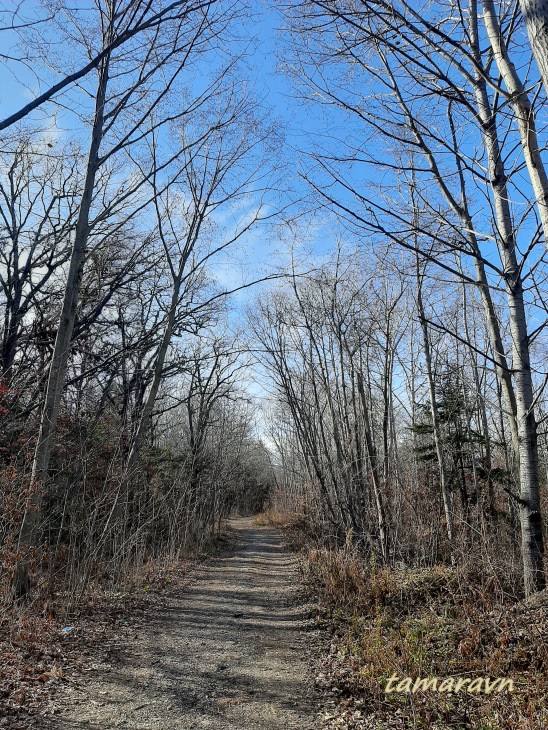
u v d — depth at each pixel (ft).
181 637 26.32
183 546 60.39
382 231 20.24
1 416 39.81
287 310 74.02
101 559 38.96
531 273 20.94
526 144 15.42
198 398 100.12
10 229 59.77
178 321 57.21
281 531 104.06
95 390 65.51
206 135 39.93
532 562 22.38
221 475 104.83
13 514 27.94
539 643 18.79
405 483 56.24
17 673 18.78
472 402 55.42
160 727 15.49
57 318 51.80
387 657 20.27
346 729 15.88
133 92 33.78
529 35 10.84
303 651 24.53
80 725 15.29
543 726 13.88
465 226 25.43
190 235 51.01
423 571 36.63
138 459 49.39
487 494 48.03
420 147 24.73
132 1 23.86
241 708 17.38
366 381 67.77
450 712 16.34
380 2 18.65
